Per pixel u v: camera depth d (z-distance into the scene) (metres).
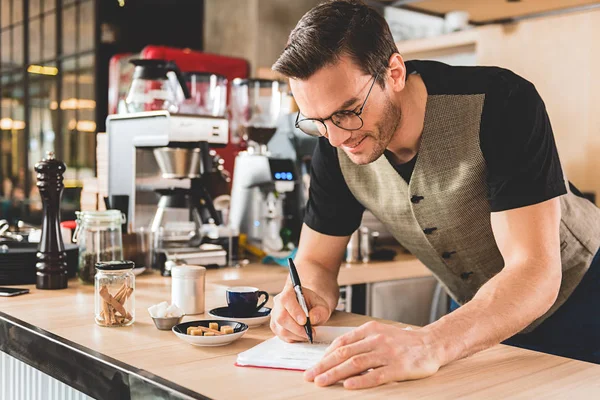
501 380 1.19
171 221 2.60
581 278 1.83
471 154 1.55
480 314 1.28
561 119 3.74
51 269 2.05
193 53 4.42
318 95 1.33
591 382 1.18
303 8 5.55
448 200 1.64
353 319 1.69
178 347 1.40
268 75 4.80
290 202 3.04
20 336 1.55
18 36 6.42
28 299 1.89
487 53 3.65
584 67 3.62
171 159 2.55
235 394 1.10
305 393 1.11
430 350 1.20
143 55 4.12
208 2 5.72
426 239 1.78
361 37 1.33
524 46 3.71
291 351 1.35
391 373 1.15
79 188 4.75
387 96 1.40
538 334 1.91
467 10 3.23
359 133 1.38
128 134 2.65
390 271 2.91
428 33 4.33
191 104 3.15
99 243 2.15
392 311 2.96
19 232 2.63
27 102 6.36
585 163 3.69
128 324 1.59
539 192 1.42
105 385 1.27
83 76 5.78
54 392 1.52
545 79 3.75
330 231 1.82
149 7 5.86
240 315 1.66
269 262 2.85
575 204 1.80
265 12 5.35
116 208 2.63
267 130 3.11
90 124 5.69
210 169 2.54
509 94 1.50
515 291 1.32
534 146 1.45
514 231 1.43
